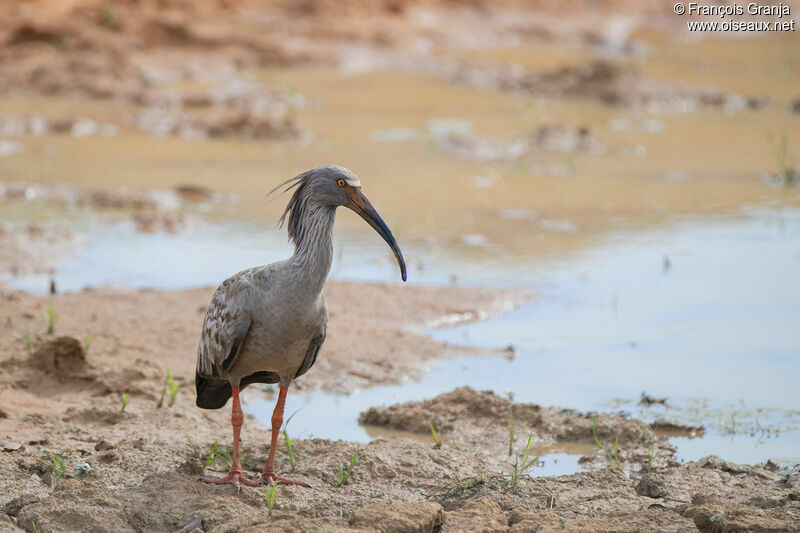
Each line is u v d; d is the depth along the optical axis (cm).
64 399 1054
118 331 1257
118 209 1902
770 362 1194
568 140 2528
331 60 3612
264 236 1734
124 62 3262
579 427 1014
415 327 1329
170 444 916
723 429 1013
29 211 1859
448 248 1678
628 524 731
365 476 866
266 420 1045
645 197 2022
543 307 1406
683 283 1495
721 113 3011
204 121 2658
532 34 4316
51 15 3647
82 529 727
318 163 2288
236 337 796
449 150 2447
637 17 4803
